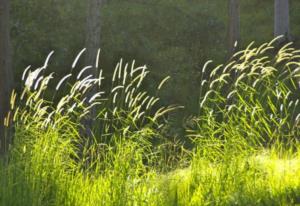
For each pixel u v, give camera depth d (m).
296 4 29.52
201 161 7.74
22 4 22.42
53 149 7.56
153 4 26.23
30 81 7.58
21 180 7.13
